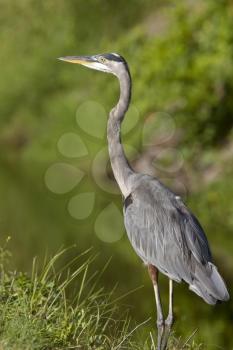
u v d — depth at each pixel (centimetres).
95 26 2969
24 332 610
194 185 1731
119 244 1385
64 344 652
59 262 1155
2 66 2998
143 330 805
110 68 782
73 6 2981
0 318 635
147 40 1972
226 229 1488
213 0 1839
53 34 3005
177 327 898
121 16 2948
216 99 1802
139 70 1866
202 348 772
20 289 701
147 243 700
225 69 1762
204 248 681
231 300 1047
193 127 1823
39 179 2214
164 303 999
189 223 688
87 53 2933
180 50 1811
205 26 1817
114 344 694
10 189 2036
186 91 1802
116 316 838
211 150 1795
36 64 2909
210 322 937
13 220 1575
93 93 2467
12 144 2825
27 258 1139
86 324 693
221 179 1655
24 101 2891
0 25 3094
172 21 2014
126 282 1066
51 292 720
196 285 663
